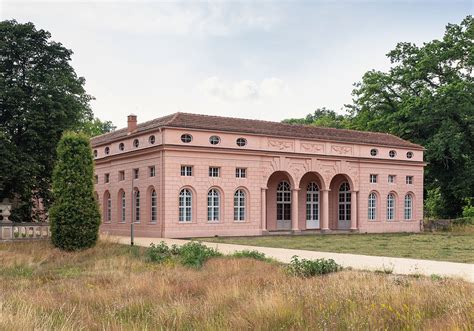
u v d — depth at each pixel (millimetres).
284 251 24016
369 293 10883
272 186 42750
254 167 39031
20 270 19625
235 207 38406
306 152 41531
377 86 54188
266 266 17203
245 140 38812
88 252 24125
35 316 9250
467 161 50969
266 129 40781
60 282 16281
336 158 43000
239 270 16516
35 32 32062
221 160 37531
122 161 40125
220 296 12000
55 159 31375
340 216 46031
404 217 47094
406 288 11461
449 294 10617
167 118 38969
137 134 38125
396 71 54344
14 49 31312
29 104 30156
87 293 13312
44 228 28906
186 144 36000
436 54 50906
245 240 32656
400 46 54219
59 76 31812
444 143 47656
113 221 41031
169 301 12109
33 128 30359
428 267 17500
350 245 28531
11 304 10539
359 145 44562
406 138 53156
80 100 35625
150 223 36438
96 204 26031
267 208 42312
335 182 46094
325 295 11062
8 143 29281
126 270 18516
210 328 9258
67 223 24953
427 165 52812
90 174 26109
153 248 22953
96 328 9781
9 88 30078
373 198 45469
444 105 48656
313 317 9492
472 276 14828
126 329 9461
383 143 45812
